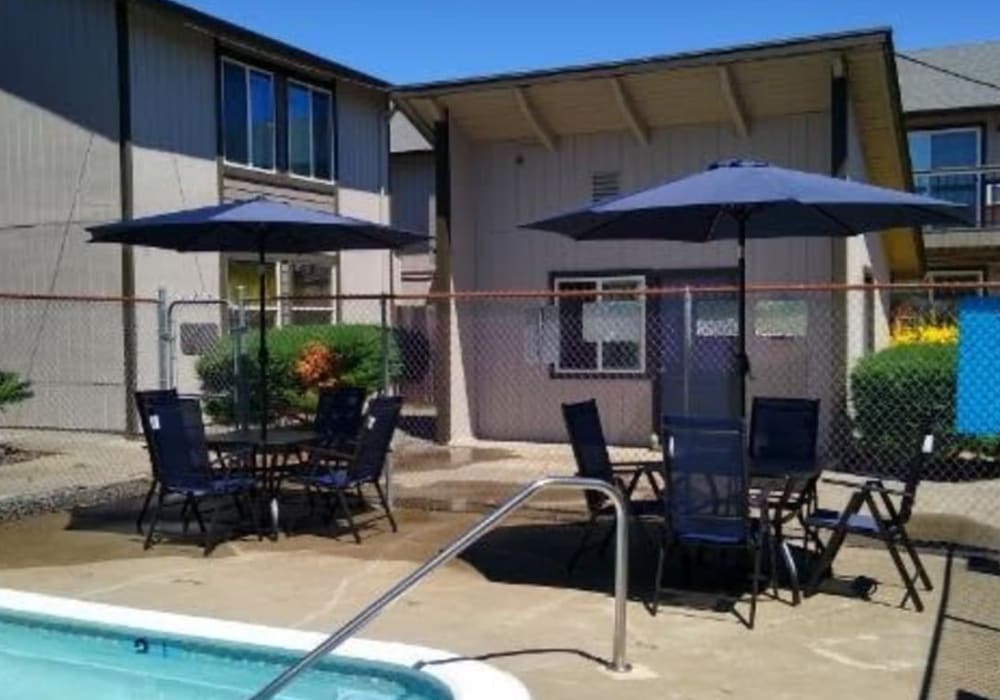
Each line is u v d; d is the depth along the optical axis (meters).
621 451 13.77
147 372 15.84
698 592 7.09
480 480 11.78
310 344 15.74
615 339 14.34
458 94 14.44
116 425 15.66
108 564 8.02
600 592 7.13
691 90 13.59
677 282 14.23
